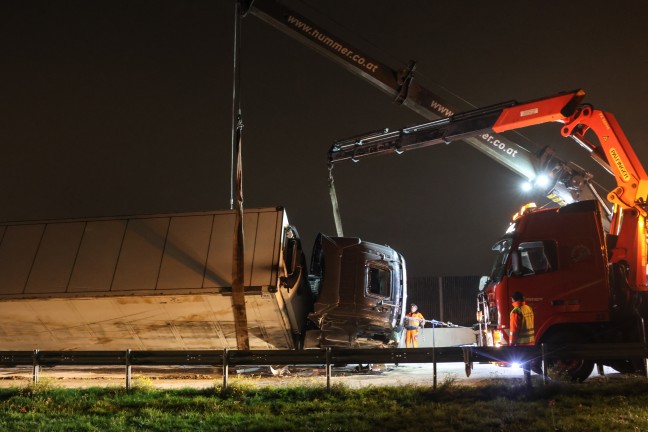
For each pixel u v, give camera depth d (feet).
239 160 51.34
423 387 37.88
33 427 30.83
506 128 51.31
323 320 53.11
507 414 31.42
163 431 30.09
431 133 54.60
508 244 47.21
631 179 47.19
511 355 37.63
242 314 49.49
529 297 44.80
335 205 58.65
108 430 30.14
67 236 55.06
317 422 30.89
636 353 37.50
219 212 53.93
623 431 27.91
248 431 29.81
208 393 37.88
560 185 56.13
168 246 53.11
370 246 55.16
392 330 54.60
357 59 57.16
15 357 41.45
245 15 56.85
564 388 36.42
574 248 44.75
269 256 50.75
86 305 52.31
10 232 55.98
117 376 52.01
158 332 53.21
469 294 89.15
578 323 44.27
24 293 52.75
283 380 46.93
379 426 30.42
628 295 44.39
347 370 56.49
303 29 57.11
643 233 46.21
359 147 57.62
